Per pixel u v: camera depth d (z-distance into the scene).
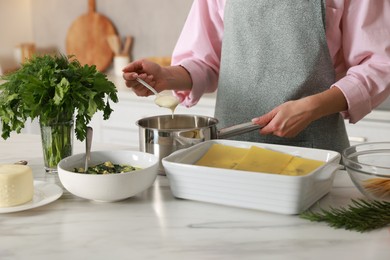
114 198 1.32
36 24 4.04
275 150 1.47
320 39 1.76
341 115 1.89
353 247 1.10
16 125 1.52
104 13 3.83
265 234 1.16
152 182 1.38
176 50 2.10
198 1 2.00
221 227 1.20
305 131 1.83
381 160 1.39
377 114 2.66
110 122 3.27
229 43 1.88
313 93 1.80
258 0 1.80
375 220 1.17
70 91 1.45
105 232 1.18
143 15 3.72
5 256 1.09
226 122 1.93
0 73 3.67
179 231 1.18
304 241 1.12
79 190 1.32
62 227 1.22
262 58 1.83
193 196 1.33
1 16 3.87
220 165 1.43
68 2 3.92
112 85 1.51
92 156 1.47
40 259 1.08
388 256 1.06
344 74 1.87
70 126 1.57
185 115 1.71
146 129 1.52
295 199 1.22
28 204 1.31
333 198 1.35
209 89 2.06
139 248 1.11
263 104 1.86
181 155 1.41
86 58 3.89
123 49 3.82
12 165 1.36
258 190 1.25
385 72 1.69
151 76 1.82
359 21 1.72
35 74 1.47
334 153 1.40
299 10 1.75
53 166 1.58
